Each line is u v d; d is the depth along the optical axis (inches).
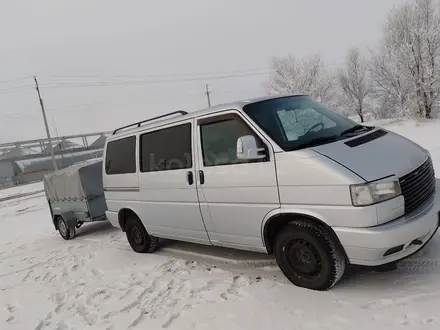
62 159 1857.8
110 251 274.1
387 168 132.3
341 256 138.8
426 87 982.4
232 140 165.8
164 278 194.9
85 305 181.5
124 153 236.8
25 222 555.8
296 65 1406.3
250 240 167.0
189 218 193.8
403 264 155.3
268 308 142.4
